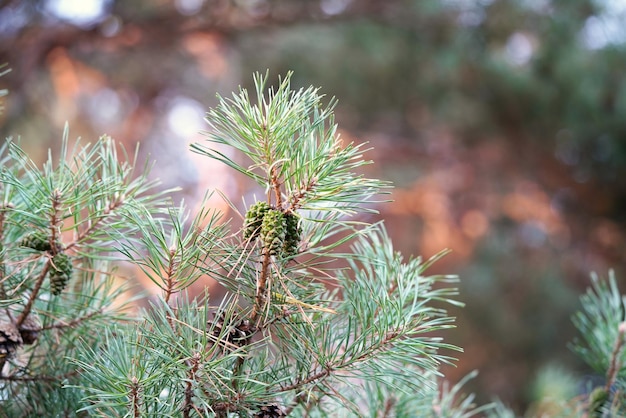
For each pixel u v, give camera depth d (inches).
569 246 211.3
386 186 37.4
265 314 38.1
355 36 176.2
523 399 198.2
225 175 194.7
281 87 37.4
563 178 194.5
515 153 194.2
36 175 39.8
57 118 175.6
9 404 41.6
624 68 170.6
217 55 192.1
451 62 169.9
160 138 220.5
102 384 38.4
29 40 153.9
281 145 37.2
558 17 164.2
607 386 47.7
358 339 38.4
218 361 36.4
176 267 38.1
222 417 37.9
